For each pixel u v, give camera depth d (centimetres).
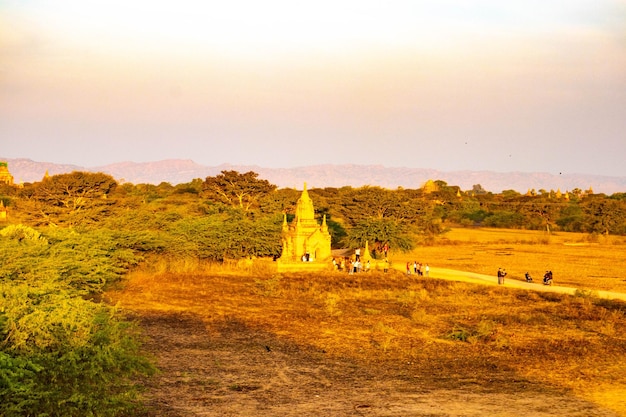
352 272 8381
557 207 18462
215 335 4825
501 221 19038
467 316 5719
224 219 9544
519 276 8775
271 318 5494
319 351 4394
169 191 18500
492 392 3503
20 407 2492
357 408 3192
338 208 12988
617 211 16112
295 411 3130
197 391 3431
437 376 3831
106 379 2816
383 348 4484
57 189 11006
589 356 4328
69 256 5769
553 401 3350
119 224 9200
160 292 6688
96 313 3122
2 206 13675
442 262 10544
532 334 5003
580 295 6762
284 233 9012
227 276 7944
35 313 2836
